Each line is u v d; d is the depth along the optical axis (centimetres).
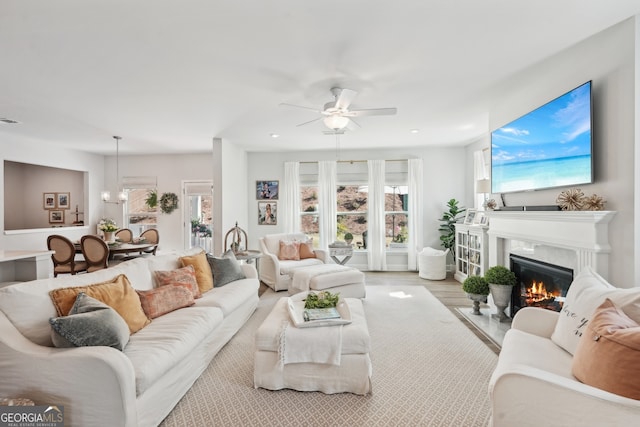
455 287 521
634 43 205
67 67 275
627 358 122
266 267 529
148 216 743
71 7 190
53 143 602
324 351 215
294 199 683
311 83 312
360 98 356
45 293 197
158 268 314
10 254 348
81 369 157
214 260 371
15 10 192
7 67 274
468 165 636
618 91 217
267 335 225
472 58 262
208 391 222
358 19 206
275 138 563
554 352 177
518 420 135
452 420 191
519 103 333
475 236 493
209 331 248
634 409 115
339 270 441
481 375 243
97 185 725
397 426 186
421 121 455
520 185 316
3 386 161
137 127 483
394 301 438
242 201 666
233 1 186
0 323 171
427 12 200
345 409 202
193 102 366
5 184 705
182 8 192
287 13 199
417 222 654
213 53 251
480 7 195
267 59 261
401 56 258
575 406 124
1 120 442
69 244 476
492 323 347
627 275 212
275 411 200
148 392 177
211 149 674
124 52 248
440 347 292
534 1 190
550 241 271
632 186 207
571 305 187
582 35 229
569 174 253
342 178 680
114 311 199
